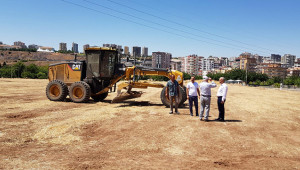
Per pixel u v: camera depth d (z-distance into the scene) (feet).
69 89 40.81
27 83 106.32
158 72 39.96
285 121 29.43
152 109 34.73
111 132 21.84
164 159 15.46
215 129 23.41
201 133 21.80
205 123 25.94
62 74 43.52
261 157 16.31
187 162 14.97
